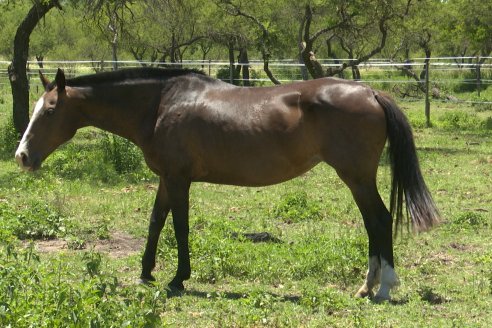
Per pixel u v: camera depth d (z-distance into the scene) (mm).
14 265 6645
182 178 7867
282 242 10266
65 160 16766
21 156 7836
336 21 22875
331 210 12523
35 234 10336
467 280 8531
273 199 13555
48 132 7938
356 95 7488
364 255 9031
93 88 8016
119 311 5637
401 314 7168
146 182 15258
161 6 22328
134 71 8023
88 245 10086
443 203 13305
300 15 26203
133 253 9789
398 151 7512
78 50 46812
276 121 7594
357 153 7457
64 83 7906
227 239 9547
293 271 8586
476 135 24078
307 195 13969
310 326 6730
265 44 26344
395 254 9500
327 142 7512
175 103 7863
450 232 10859
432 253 9789
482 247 10156
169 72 8023
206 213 12250
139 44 36562
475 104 33531
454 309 7395
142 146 8039
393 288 7727
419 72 48406
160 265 9008
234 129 7664
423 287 7918
